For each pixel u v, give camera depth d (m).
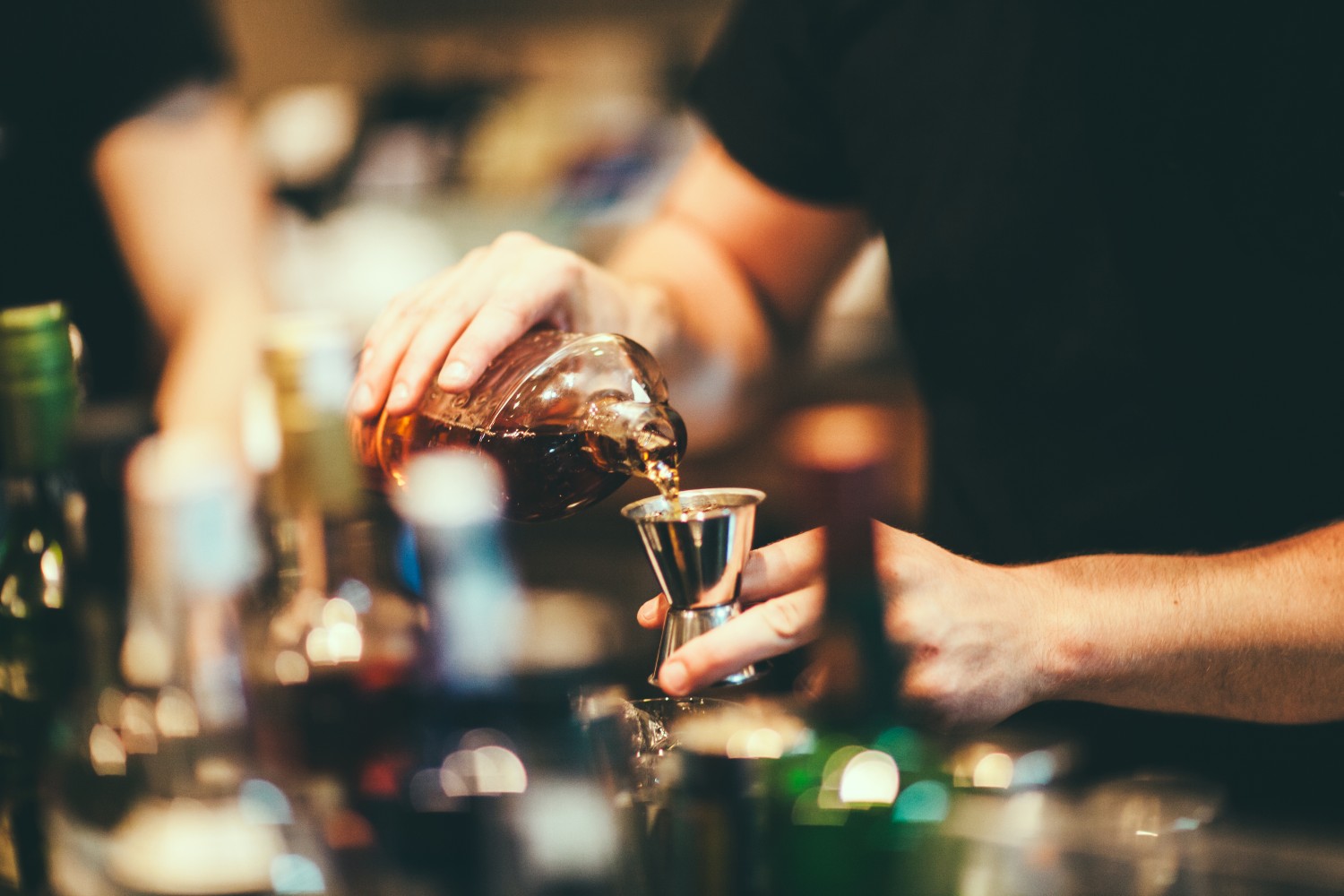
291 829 0.63
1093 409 0.91
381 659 0.68
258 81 2.37
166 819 0.63
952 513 0.98
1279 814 0.78
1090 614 0.71
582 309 0.81
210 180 1.15
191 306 1.14
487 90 2.31
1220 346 0.87
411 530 0.70
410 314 0.74
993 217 0.92
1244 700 0.74
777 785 0.61
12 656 0.72
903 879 0.60
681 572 0.63
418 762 0.65
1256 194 0.84
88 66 1.09
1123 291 0.89
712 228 1.05
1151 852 0.58
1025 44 0.91
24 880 0.63
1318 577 0.74
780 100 1.02
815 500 0.60
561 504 0.71
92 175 1.11
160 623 0.70
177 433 1.02
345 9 2.40
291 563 0.72
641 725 0.64
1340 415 0.83
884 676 0.61
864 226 1.08
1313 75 0.82
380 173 2.15
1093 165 0.89
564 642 0.70
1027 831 0.59
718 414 1.01
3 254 1.11
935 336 0.97
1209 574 0.74
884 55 0.97
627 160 2.12
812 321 1.10
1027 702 0.70
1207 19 0.84
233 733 0.68
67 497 0.74
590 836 0.61
